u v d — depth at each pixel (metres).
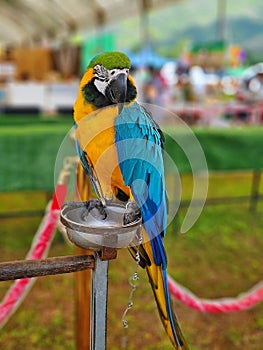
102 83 1.55
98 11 10.81
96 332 1.08
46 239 1.81
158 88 8.52
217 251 3.76
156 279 1.27
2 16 14.11
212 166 3.68
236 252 3.76
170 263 3.48
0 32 16.69
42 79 7.09
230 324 2.71
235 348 2.48
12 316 2.69
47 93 6.50
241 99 8.43
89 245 0.99
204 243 3.91
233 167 3.77
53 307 2.81
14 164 3.15
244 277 3.32
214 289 3.11
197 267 3.45
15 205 4.73
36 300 2.89
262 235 4.16
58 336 2.51
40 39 15.78
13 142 3.11
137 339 2.51
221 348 2.47
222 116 7.41
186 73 8.64
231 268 3.46
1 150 3.10
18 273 0.99
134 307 2.82
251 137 3.76
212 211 4.76
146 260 1.26
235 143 3.72
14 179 3.18
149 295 2.98
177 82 8.70
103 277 1.04
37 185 3.24
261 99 8.29
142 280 3.16
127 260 3.47
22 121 5.01
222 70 8.77
